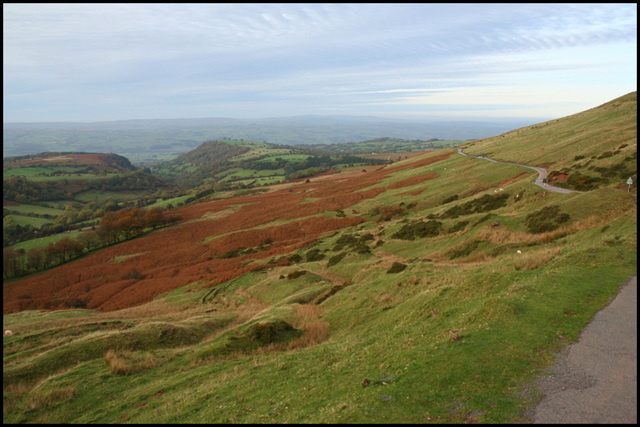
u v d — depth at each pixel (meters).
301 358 20.81
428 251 47.81
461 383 11.72
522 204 53.31
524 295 18.22
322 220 92.94
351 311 29.89
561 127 104.62
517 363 12.41
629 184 40.62
